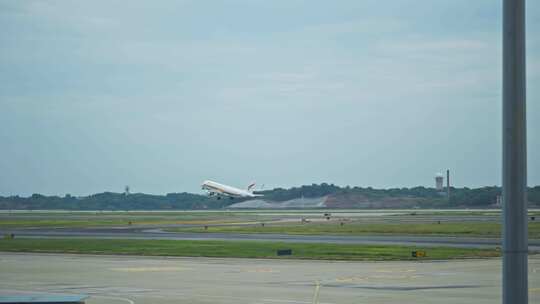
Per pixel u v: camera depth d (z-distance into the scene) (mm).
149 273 45031
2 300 23844
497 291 33750
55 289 36000
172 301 30625
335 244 72750
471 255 57656
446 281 38438
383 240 79938
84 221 167125
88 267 50031
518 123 11203
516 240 11172
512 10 11203
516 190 11188
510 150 11227
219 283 38312
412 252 56719
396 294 32625
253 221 157375
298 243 75062
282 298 31359
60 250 68250
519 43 11203
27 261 56281
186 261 55656
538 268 45875
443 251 61531
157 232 106312
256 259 56656
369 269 46719
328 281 38812
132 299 31484
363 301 30078
